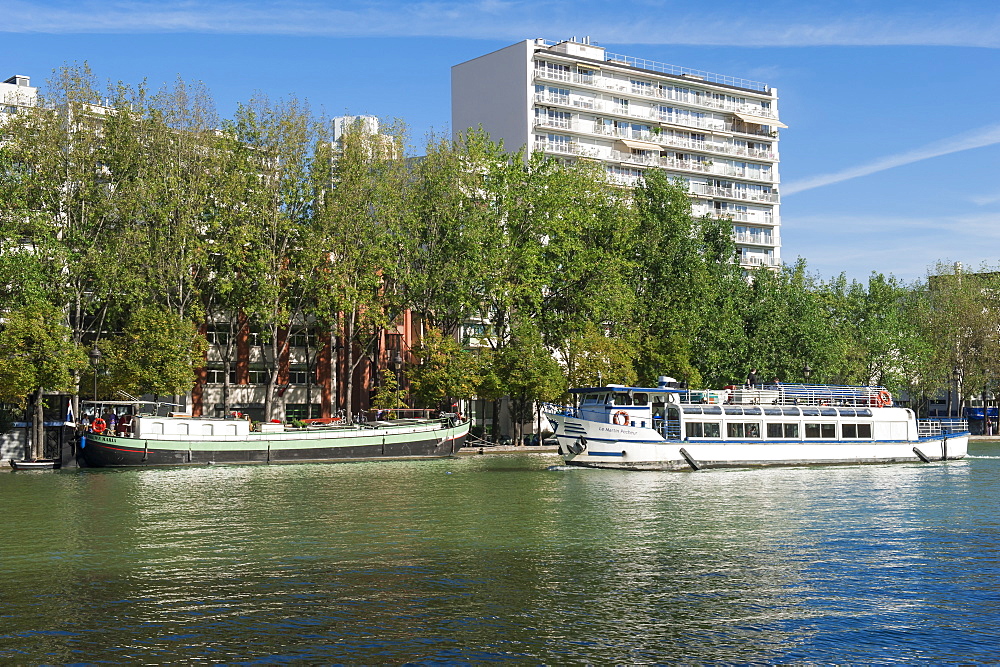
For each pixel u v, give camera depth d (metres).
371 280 78.50
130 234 69.94
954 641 22.64
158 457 65.81
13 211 67.12
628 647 22.02
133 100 74.69
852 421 70.94
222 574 28.86
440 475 59.97
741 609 25.17
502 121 129.12
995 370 107.25
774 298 98.25
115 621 23.84
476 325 94.56
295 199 77.56
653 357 87.44
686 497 48.16
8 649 21.73
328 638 22.52
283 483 54.53
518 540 34.75
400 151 83.38
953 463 72.88
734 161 143.50
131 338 70.31
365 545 33.62
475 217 83.38
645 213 94.00
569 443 66.19
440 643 22.19
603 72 132.62
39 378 63.62
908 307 117.69
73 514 41.19
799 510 43.34
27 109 71.69
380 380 93.62
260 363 92.31
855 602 25.94
